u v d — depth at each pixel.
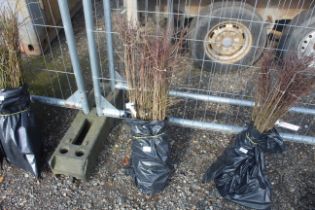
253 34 3.28
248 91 3.31
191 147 2.72
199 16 3.16
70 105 2.74
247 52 3.40
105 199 2.35
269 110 1.97
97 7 4.51
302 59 1.94
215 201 2.35
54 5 3.84
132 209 2.29
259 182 2.24
